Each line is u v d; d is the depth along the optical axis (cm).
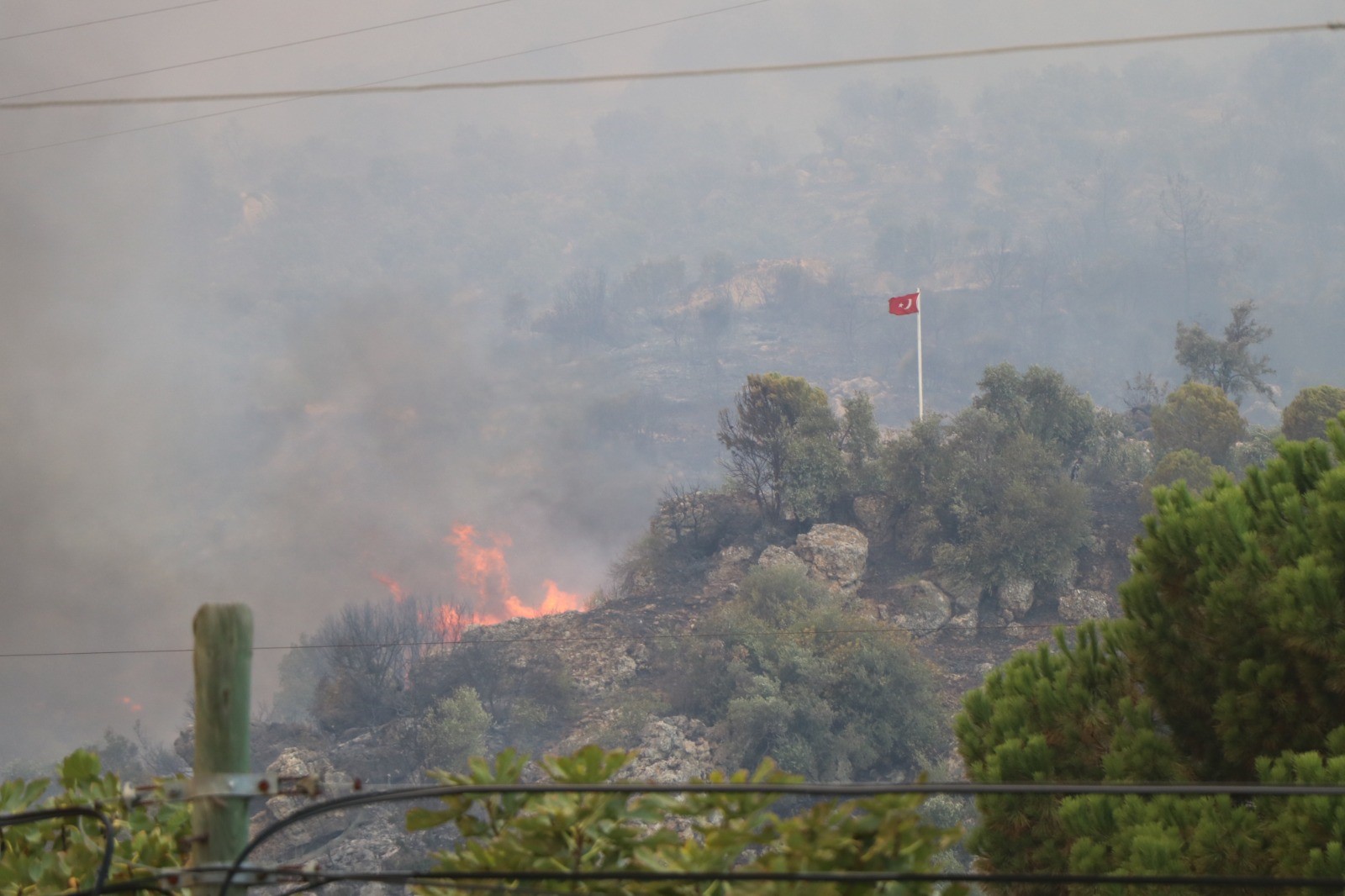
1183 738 4309
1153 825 3609
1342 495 3909
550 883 1850
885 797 1748
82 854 2108
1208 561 4141
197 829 1850
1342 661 3641
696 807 1889
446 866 1905
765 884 1677
